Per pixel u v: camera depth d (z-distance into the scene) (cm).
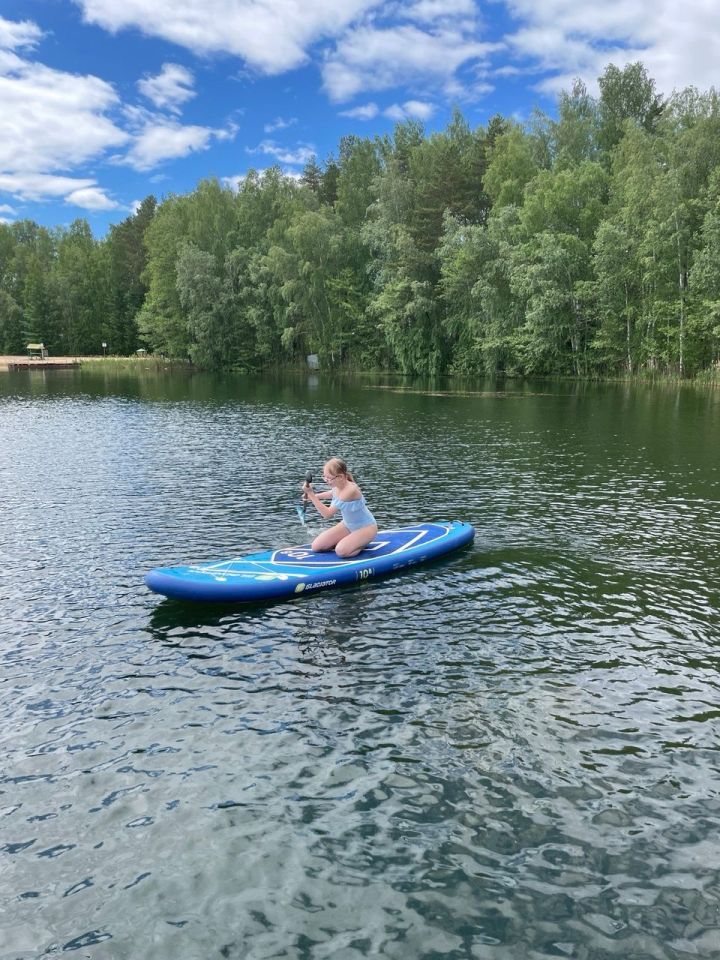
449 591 765
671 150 3606
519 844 393
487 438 1889
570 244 3894
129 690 566
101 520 1079
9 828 411
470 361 4672
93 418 2538
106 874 377
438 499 1185
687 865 377
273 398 3356
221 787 445
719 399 2825
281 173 6512
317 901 357
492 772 455
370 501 1173
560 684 566
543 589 771
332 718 520
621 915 347
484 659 609
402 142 6475
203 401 3238
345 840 398
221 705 541
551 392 3344
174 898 361
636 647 633
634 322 3856
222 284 6038
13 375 5619
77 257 8588
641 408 2552
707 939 333
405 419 2369
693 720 515
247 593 727
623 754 473
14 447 1830
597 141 5006
